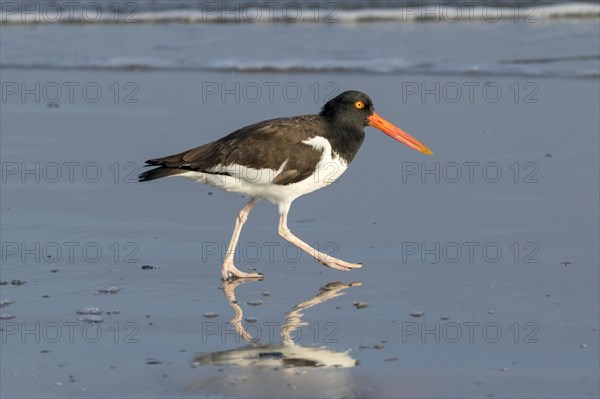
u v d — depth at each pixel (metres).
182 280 11.97
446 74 21.59
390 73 21.81
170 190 15.65
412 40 24.69
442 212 14.23
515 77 21.23
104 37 25.73
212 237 13.56
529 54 23.00
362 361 9.51
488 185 15.34
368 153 17.17
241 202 15.07
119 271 12.27
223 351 9.81
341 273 12.14
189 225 14.05
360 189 15.39
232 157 12.10
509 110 19.11
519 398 8.66
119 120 19.08
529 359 9.46
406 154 17.00
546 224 13.56
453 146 17.14
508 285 11.47
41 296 11.40
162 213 14.56
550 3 27.67
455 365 9.38
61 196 15.28
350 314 10.79
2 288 11.66
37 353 9.79
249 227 13.98
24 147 17.62
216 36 25.69
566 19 26.50
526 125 18.16
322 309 10.97
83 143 17.78
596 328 10.13
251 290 11.65
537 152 16.72
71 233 13.67
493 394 8.75
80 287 11.70
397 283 11.71
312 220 14.15
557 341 9.85
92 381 9.12
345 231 13.61
